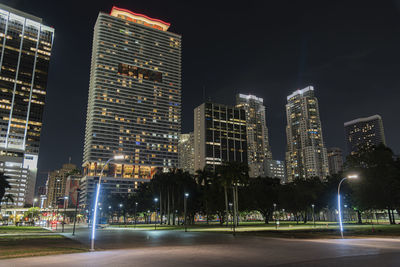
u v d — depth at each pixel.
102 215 169.38
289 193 102.75
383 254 22.30
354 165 77.06
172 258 21.38
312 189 102.62
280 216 165.00
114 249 28.08
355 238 38.94
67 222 167.62
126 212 163.12
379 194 70.75
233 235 46.50
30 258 22.14
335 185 101.56
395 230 53.09
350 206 98.69
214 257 21.69
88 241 37.97
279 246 29.27
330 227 69.25
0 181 107.88
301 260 19.72
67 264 18.98
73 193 195.75
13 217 157.75
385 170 70.75
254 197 101.12
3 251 26.36
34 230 73.75
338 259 19.94
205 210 106.62
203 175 103.62
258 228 70.06
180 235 48.50
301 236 42.62
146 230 70.25
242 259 20.53
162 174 119.56
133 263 19.16
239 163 82.81
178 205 107.19
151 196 137.50
